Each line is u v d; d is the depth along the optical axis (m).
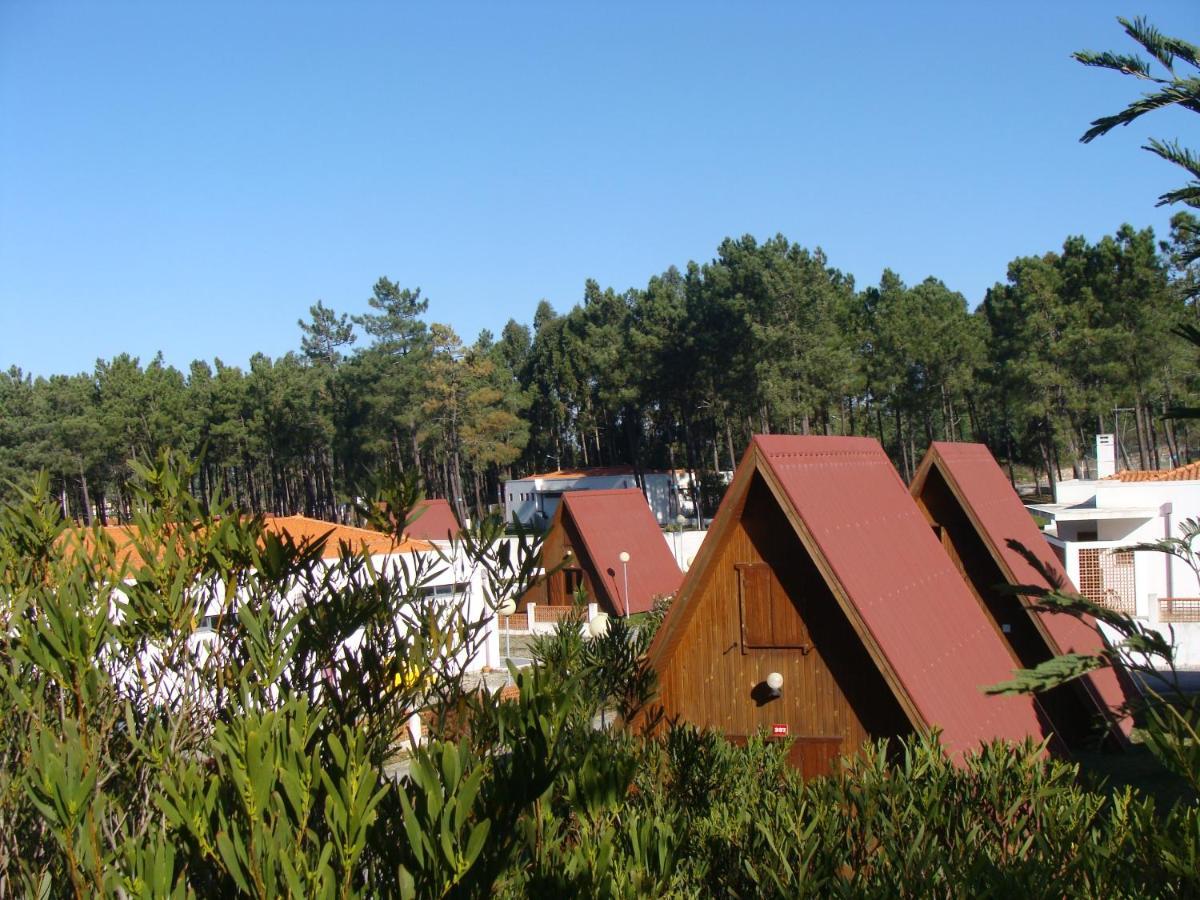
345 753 4.44
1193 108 6.44
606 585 39.12
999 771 8.57
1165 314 52.66
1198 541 30.12
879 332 69.00
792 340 63.81
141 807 5.49
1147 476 35.91
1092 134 6.69
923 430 83.69
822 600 13.32
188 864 4.52
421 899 4.22
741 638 13.64
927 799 8.26
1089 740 19.08
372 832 4.57
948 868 7.07
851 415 81.06
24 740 5.57
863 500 14.45
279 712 4.77
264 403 77.94
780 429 71.88
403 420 70.94
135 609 5.98
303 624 6.30
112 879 4.29
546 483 80.31
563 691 5.25
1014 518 21.02
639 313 89.81
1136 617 31.19
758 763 10.59
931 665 12.73
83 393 79.62
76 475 72.25
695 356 69.56
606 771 5.94
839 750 13.18
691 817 8.90
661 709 10.75
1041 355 57.84
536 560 7.48
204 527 6.41
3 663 5.89
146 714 5.98
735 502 13.13
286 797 4.56
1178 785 16.16
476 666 29.03
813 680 13.38
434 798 4.26
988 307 74.88
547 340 98.62
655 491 79.88
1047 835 7.71
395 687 6.44
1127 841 6.66
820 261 77.75
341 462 78.19
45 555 6.44
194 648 6.32
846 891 7.18
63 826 4.39
